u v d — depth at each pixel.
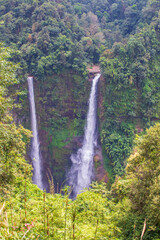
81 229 5.32
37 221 5.39
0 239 3.37
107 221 7.16
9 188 7.46
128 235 7.38
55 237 4.79
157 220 7.21
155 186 7.64
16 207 6.21
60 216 5.49
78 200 8.11
